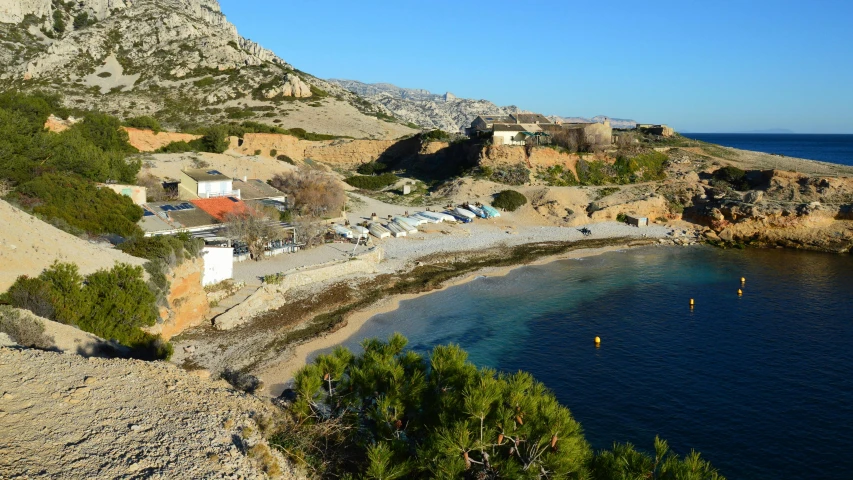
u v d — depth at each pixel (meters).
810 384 36.34
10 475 9.27
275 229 59.50
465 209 87.00
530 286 58.19
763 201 83.62
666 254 73.62
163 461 10.79
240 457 11.57
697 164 107.25
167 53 167.00
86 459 10.35
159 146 95.12
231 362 36.38
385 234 72.69
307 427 13.52
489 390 11.62
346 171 120.44
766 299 54.88
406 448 12.05
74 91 142.25
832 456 28.53
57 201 45.97
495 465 11.03
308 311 47.09
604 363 39.53
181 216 58.09
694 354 41.22
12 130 51.69
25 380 13.19
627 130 138.50
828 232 77.19
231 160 90.94
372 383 13.95
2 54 159.88
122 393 13.54
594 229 84.19
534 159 103.69
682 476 10.42
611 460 11.65
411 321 47.19
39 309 25.73
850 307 52.38
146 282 34.91
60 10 186.25
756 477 27.00
